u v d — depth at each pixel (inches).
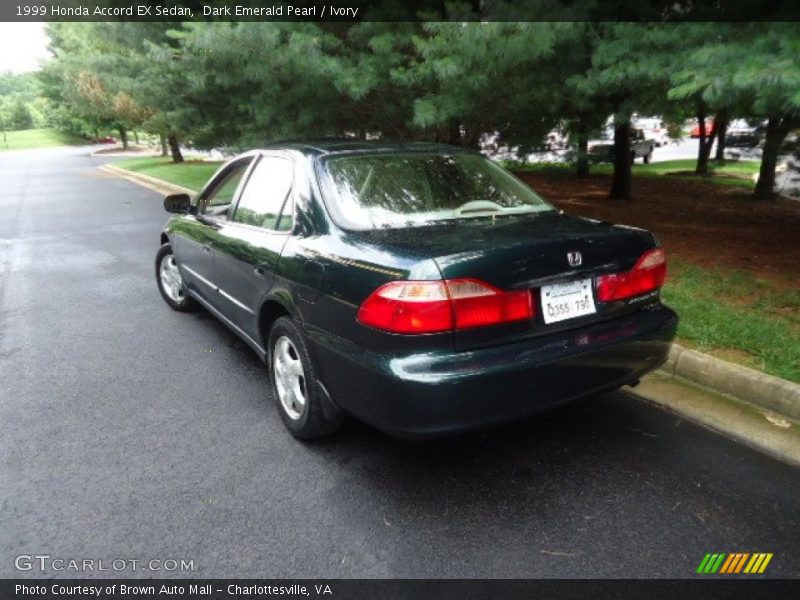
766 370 142.1
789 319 176.4
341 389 109.1
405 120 307.9
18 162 1534.2
